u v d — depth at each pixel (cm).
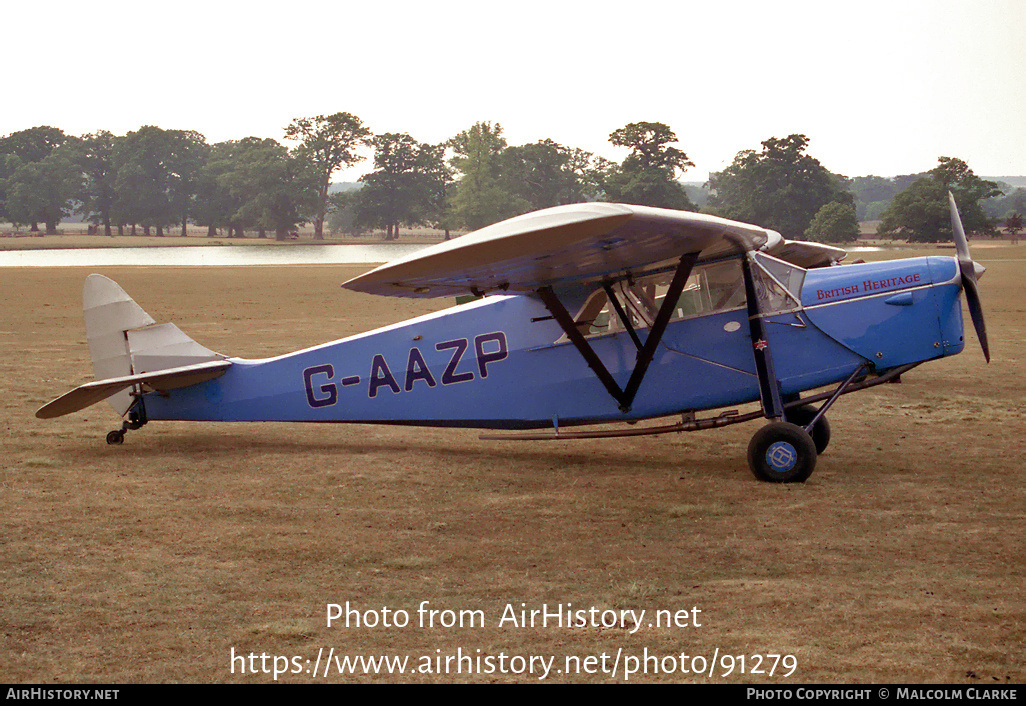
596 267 828
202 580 573
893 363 866
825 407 867
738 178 12850
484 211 14288
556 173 15200
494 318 940
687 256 834
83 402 959
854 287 866
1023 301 3038
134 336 1027
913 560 597
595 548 634
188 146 16388
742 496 774
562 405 924
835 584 554
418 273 727
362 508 747
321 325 2447
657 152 12781
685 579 568
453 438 1073
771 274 869
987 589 541
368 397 982
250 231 17900
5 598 541
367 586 563
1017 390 1358
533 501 768
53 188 16300
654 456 962
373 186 15675
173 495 789
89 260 8456
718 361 883
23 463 918
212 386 1019
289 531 680
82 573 586
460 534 671
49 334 2192
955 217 880
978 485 797
